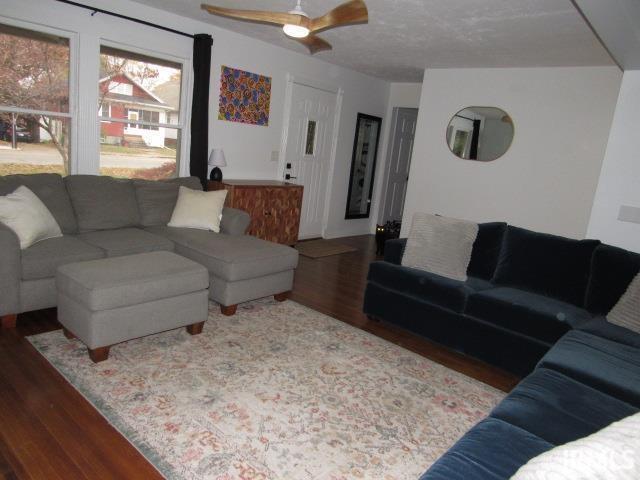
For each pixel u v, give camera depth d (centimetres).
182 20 429
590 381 194
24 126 360
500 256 338
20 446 177
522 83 480
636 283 270
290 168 571
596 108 442
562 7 303
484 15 334
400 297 327
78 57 370
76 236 329
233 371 249
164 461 177
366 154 691
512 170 494
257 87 508
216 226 387
